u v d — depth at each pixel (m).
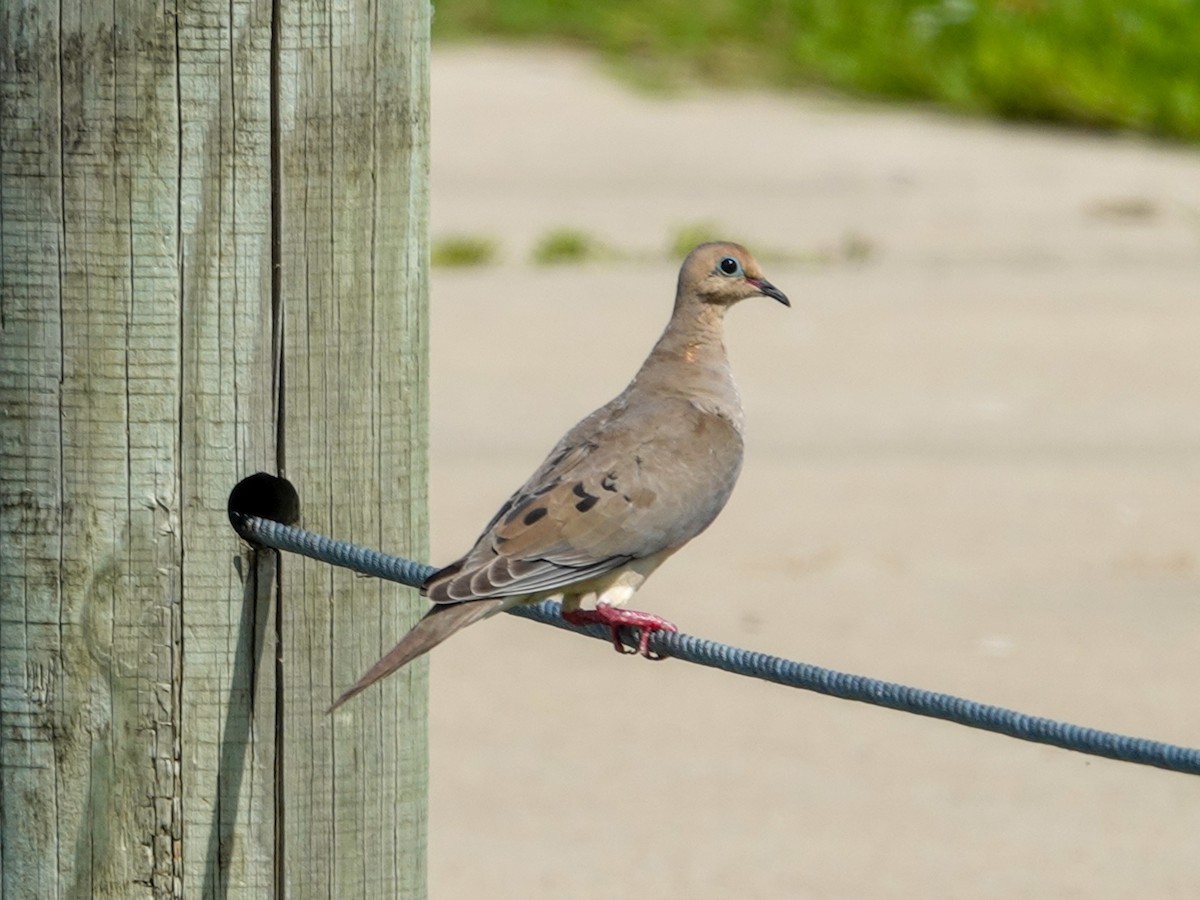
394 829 7.11
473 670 14.30
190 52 6.66
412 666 7.10
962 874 11.20
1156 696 13.30
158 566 6.85
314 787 6.99
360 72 6.76
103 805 6.94
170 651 6.88
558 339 22.36
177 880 6.97
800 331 22.94
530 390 20.36
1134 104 35.19
